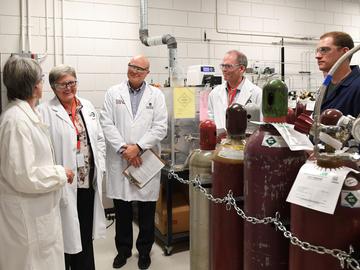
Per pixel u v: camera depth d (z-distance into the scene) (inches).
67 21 152.3
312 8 209.9
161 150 122.3
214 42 182.5
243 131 44.9
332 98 77.6
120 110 111.3
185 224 128.5
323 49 79.2
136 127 110.6
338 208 30.2
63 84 88.1
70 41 153.3
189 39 176.6
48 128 82.4
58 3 150.1
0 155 68.1
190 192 51.6
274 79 39.6
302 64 210.2
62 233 83.4
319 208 30.5
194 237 50.6
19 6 144.5
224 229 44.4
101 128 106.4
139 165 109.0
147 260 113.3
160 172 115.6
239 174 43.3
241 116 44.4
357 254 30.4
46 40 149.2
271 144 36.9
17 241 69.5
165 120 112.8
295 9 204.4
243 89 115.3
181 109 113.3
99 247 129.4
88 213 93.9
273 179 36.9
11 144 66.7
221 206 44.4
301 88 210.4
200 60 179.9
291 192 33.1
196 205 49.8
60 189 76.2
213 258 46.5
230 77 115.6
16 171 66.6
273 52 200.4
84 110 93.7
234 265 44.5
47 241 72.6
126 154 106.8
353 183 30.3
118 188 111.3
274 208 37.2
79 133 90.8
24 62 70.8
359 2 226.5
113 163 111.0
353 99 74.6
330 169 31.7
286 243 37.8
